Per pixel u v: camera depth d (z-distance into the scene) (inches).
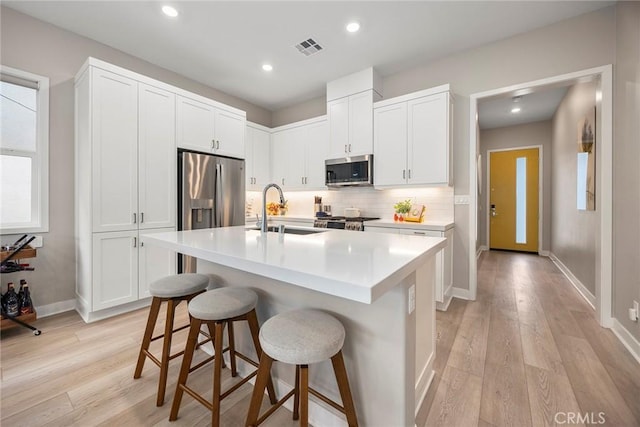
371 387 47.5
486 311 107.7
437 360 74.0
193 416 55.3
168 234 76.0
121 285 104.0
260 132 180.4
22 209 100.5
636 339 76.8
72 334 88.4
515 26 105.7
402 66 136.8
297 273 37.8
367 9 96.7
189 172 123.0
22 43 97.5
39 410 56.4
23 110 100.3
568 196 159.0
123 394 61.3
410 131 127.3
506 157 241.4
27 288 93.0
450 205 128.0
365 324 47.8
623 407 56.5
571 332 89.1
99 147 98.3
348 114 146.3
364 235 73.8
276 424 53.2
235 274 69.1
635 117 78.8
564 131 168.1
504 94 115.9
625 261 83.3
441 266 108.7
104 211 99.7
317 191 180.1
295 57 128.3
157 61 131.0
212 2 92.8
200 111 130.6
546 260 202.4
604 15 94.3
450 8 96.0
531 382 64.6
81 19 101.0
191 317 53.4
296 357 38.0
